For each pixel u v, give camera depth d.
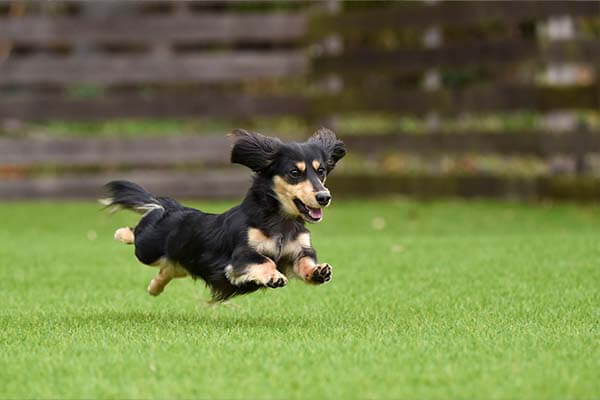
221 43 20.22
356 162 17.89
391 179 16.19
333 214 14.96
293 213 6.88
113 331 6.35
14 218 14.94
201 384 4.80
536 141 15.04
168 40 16.89
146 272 9.66
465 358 5.29
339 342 5.82
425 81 18.33
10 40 16.80
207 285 7.08
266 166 6.88
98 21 16.83
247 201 6.92
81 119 16.81
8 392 4.79
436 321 6.76
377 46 18.89
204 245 7.01
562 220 13.74
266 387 4.72
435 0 15.88
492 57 15.16
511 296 7.83
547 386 4.64
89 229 13.86
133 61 16.83
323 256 10.52
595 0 14.73
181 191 16.58
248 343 5.74
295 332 6.23
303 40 16.84
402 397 4.52
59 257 10.78
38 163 16.66
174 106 16.78
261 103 16.72
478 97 15.38
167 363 5.23
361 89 16.33
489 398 4.48
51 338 6.11
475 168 17.42
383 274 9.18
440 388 4.67
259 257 6.66
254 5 19.55
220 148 16.72
